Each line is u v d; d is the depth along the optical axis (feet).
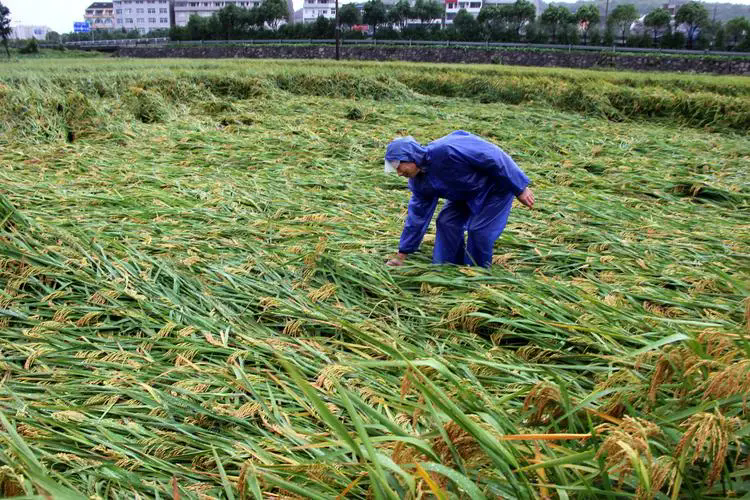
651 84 59.57
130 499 7.41
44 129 32.27
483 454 6.72
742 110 46.50
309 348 11.24
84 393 9.76
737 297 13.55
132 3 417.90
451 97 62.54
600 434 6.94
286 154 29.48
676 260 16.35
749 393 6.70
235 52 160.35
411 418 8.90
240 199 21.15
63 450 8.21
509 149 32.07
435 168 14.71
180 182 23.30
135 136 33.37
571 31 159.94
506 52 123.85
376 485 5.84
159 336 11.54
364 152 31.14
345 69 66.44
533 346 11.45
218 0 406.41
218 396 9.75
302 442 8.49
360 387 10.05
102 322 12.14
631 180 25.48
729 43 138.92
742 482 6.37
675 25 148.56
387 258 16.47
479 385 9.66
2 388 9.46
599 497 6.59
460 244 16.14
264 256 15.87
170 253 15.76
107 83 44.86
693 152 32.55
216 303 13.07
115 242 15.55
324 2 370.12
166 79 48.08
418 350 11.05
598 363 10.90
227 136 33.30
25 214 16.97
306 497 6.79
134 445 8.47
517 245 17.47
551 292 13.58
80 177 23.82
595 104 51.93
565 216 20.44
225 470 8.27
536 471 6.68
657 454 6.80
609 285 14.29
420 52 133.69
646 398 7.66
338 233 18.08
